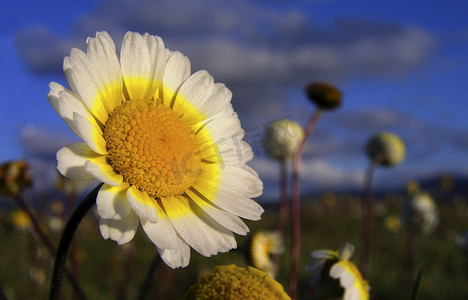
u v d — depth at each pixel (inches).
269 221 27.2
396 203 33.8
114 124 3.9
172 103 4.4
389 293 17.5
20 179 7.4
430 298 17.3
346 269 5.3
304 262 19.5
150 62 4.3
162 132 4.0
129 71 4.2
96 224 22.5
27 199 7.6
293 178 11.5
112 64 4.0
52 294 3.6
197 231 3.9
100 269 17.1
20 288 13.8
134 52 4.2
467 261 21.3
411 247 16.8
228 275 3.6
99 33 4.1
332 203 32.8
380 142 14.8
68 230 3.6
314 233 27.2
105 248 19.6
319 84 12.0
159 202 4.0
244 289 3.5
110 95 4.0
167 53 4.6
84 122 3.5
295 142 11.9
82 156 3.6
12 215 14.6
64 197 10.1
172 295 13.8
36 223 7.0
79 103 3.7
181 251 3.7
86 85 3.7
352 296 5.2
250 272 3.7
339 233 27.5
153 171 3.9
